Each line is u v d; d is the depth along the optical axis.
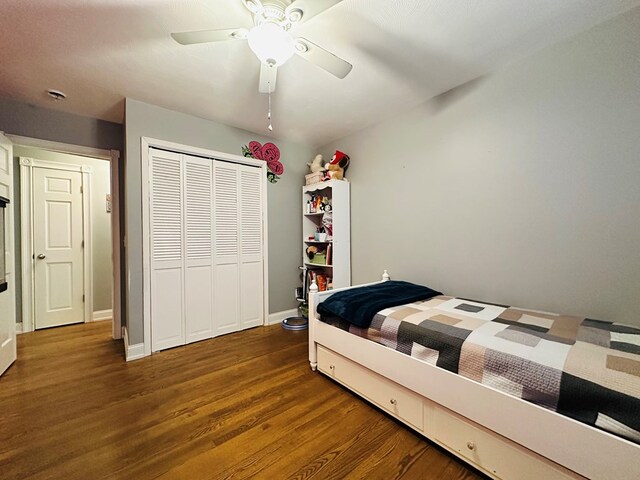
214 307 2.93
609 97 1.60
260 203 3.29
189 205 2.75
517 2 1.43
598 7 1.49
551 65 1.80
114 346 2.74
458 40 1.72
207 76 2.06
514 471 1.11
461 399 1.25
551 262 1.83
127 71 1.99
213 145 2.88
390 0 1.41
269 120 2.86
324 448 1.39
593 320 1.53
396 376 1.52
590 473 0.92
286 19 1.33
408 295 2.08
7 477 1.21
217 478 1.21
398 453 1.35
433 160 2.46
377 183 2.96
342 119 2.85
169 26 1.56
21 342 2.87
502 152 2.03
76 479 1.20
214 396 1.84
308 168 3.74
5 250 2.25
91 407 1.72
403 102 2.51
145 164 2.46
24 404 1.75
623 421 0.86
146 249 2.47
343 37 1.68
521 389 1.08
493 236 2.10
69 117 2.65
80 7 1.41
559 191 1.79
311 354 2.19
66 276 3.46
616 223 1.60
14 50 1.74
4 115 2.36
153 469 1.26
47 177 3.35
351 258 3.27
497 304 1.99
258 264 3.28
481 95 2.13
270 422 1.58
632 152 1.55
